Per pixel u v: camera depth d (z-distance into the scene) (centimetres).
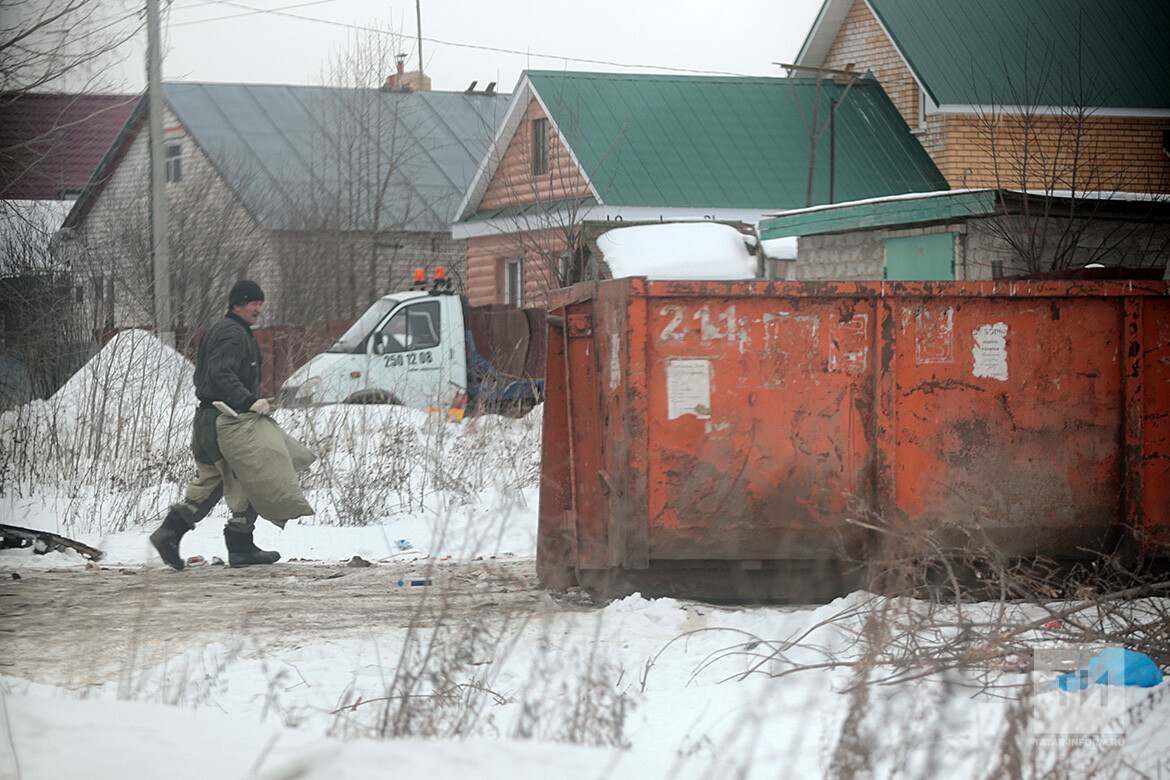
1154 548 1455
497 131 5769
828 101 5681
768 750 814
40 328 3362
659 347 1427
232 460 1761
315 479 2436
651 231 3416
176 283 5734
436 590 1495
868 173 5269
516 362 3956
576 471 1491
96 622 1355
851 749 705
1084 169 4675
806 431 1434
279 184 6562
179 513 1777
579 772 561
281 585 1627
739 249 3341
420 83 8331
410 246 6862
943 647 1048
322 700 1001
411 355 3694
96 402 2633
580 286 1503
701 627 1294
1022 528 1445
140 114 6209
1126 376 1462
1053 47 5194
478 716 887
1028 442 1455
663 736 878
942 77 5041
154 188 3847
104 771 495
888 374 1429
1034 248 3178
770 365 1434
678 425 1425
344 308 6406
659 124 5362
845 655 1111
